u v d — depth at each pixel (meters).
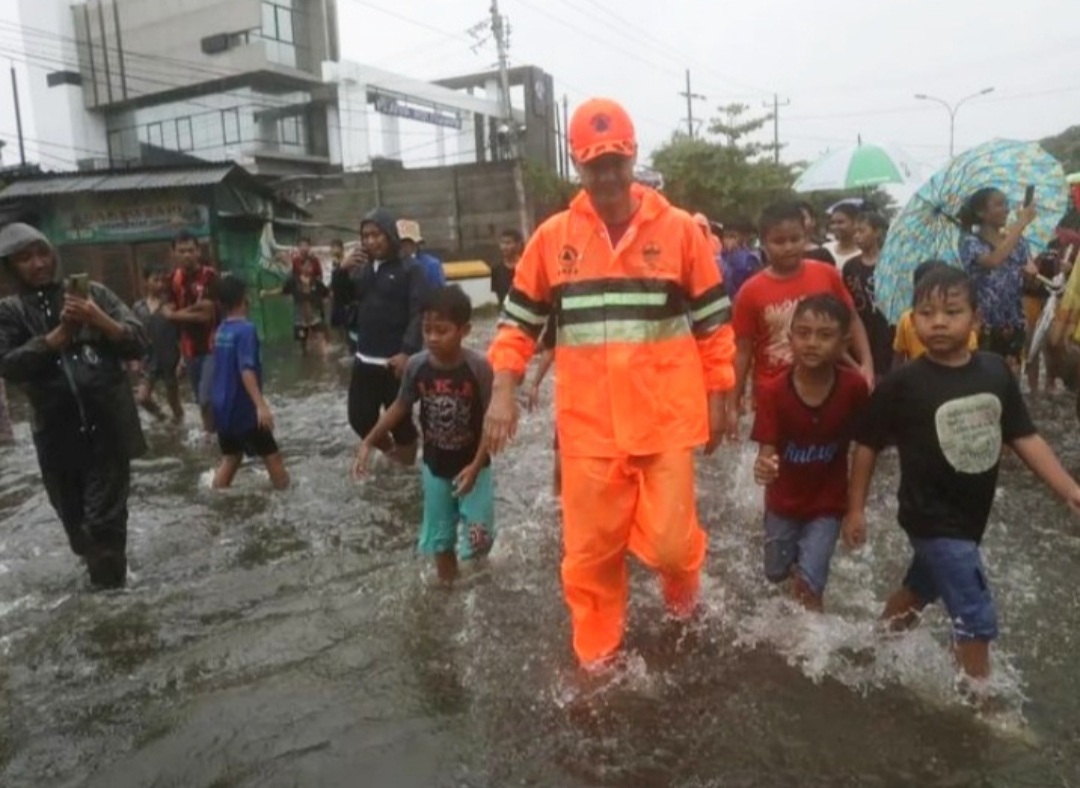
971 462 3.40
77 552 5.12
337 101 41.34
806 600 4.05
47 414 4.88
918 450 3.46
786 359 5.26
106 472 4.98
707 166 40.56
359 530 5.79
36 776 3.15
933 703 3.32
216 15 39.41
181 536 5.83
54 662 4.05
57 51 42.62
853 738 3.13
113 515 4.98
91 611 4.62
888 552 4.95
